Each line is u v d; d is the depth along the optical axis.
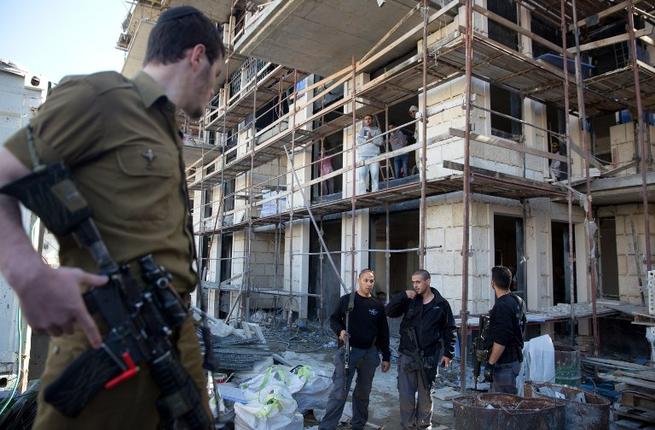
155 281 1.16
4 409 3.08
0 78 3.41
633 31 7.49
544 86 8.81
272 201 14.02
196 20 1.41
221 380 5.46
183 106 1.40
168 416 1.18
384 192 8.55
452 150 8.48
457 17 8.52
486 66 7.96
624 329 8.68
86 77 1.18
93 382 1.05
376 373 7.40
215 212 18.61
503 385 4.54
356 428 4.73
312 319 12.49
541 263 9.05
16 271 0.93
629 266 9.62
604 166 9.25
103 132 1.14
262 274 15.55
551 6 9.56
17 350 3.36
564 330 9.02
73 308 0.96
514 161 8.84
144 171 1.17
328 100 12.06
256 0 12.89
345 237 11.27
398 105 12.15
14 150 1.03
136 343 1.10
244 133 16.66
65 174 1.05
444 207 8.70
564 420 3.60
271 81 13.73
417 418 4.57
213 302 17.00
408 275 16.41
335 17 9.28
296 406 4.41
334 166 12.88
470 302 8.11
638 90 7.28
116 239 1.13
